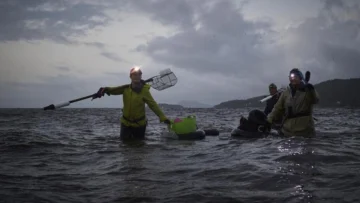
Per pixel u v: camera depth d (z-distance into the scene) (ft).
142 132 29.63
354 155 16.70
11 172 15.24
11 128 42.39
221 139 27.63
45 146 24.22
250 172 13.83
